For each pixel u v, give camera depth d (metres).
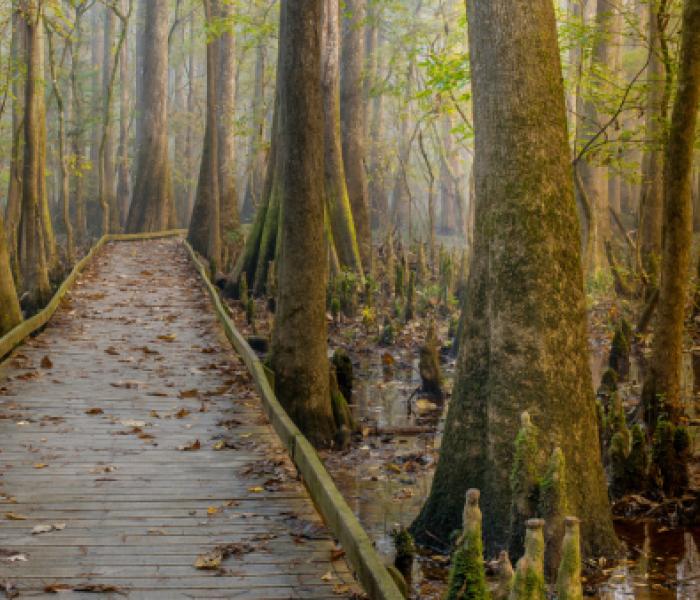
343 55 27.62
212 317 17.30
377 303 21.41
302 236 10.91
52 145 45.19
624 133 15.38
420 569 7.16
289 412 10.84
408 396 13.62
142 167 38.06
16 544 6.32
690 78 9.63
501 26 7.46
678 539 7.83
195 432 9.39
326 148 22.58
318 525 6.75
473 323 7.75
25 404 10.41
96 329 15.74
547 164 7.41
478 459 7.59
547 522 6.59
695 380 14.09
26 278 20.16
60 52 47.25
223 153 30.00
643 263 19.56
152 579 5.81
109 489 7.56
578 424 7.30
